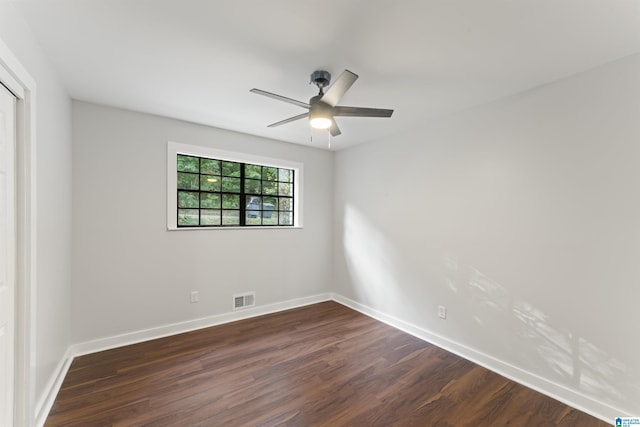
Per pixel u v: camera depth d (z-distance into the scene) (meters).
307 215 4.20
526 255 2.28
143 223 2.92
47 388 1.91
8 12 1.33
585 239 1.97
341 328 3.33
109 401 1.97
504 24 1.53
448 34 1.62
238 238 3.57
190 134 3.19
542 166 2.19
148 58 1.91
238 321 3.50
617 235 1.84
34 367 1.60
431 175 3.04
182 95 2.48
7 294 1.43
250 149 3.62
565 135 2.07
